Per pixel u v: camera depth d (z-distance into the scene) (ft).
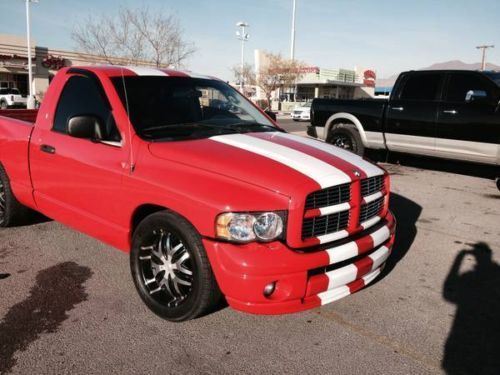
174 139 11.51
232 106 14.61
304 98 182.19
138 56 79.41
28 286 12.45
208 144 11.27
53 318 10.89
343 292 10.23
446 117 26.55
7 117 16.43
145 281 11.21
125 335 10.25
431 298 12.42
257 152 10.89
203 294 9.78
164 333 10.36
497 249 16.19
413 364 9.51
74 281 12.77
